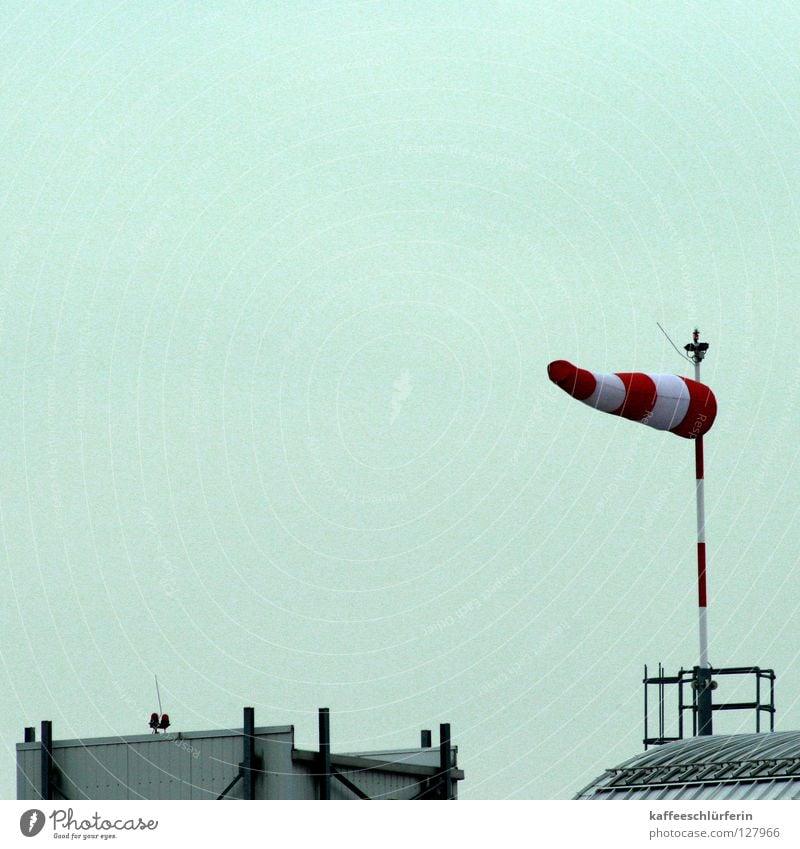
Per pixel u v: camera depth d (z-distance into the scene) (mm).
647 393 110750
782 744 100375
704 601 113250
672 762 101938
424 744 117312
